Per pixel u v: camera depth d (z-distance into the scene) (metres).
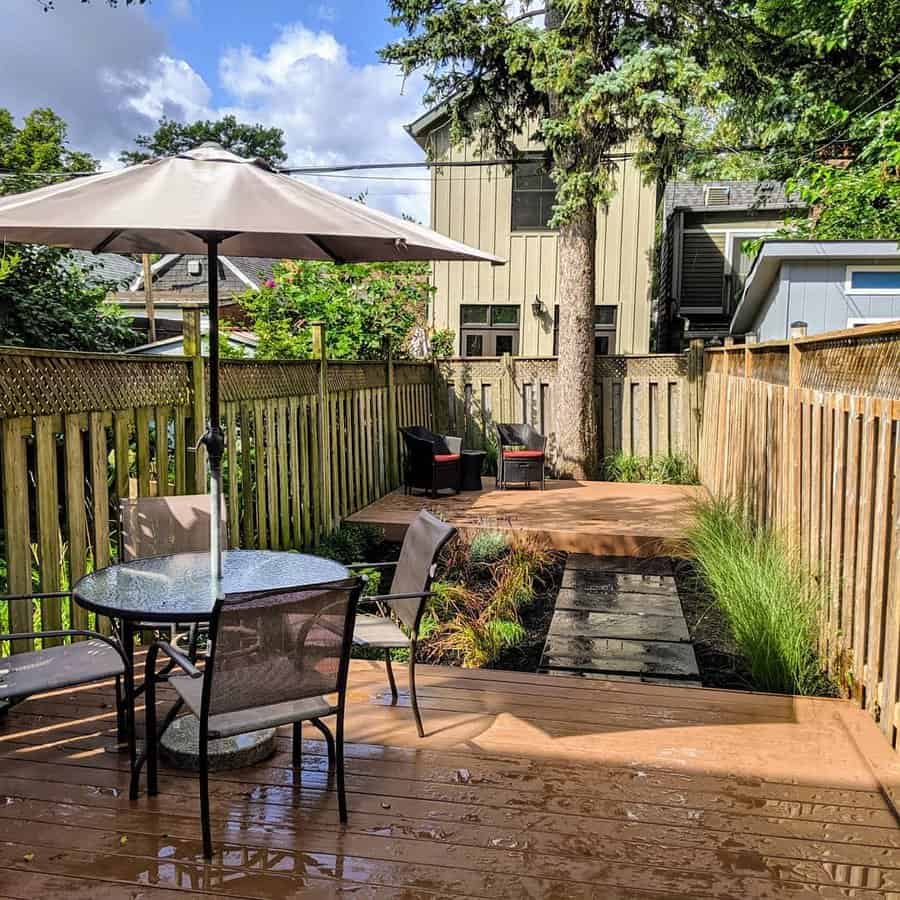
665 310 16.44
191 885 2.14
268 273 21.14
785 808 2.56
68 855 2.27
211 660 2.20
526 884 2.17
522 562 5.60
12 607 3.22
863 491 3.23
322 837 2.38
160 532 3.56
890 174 9.66
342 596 2.38
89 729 3.10
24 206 2.34
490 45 8.76
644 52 7.70
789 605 3.88
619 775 2.77
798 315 8.95
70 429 3.54
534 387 10.40
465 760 2.88
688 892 2.14
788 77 9.82
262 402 5.43
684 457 9.87
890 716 2.92
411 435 8.29
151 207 2.29
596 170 8.76
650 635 4.41
